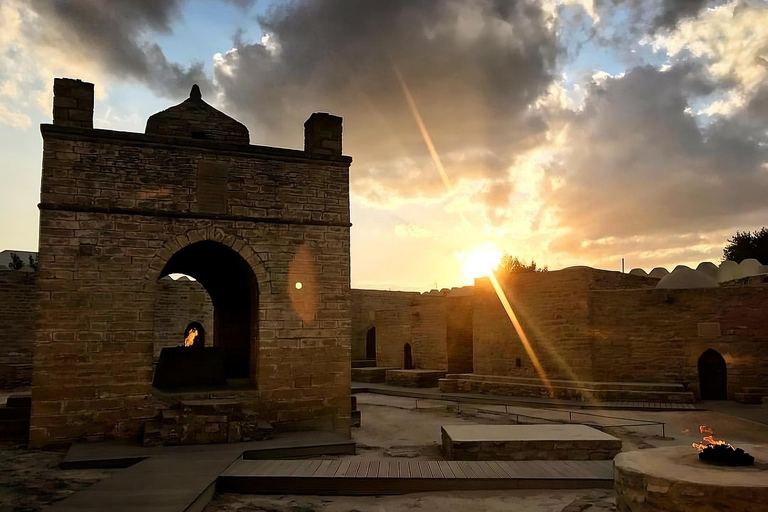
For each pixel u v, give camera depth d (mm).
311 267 14562
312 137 15195
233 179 14086
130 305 12812
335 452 12281
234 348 19234
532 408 21469
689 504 6934
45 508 7645
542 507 8539
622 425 16484
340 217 15023
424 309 33219
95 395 12328
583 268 24172
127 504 7793
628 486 7738
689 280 25734
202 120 14555
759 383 21312
